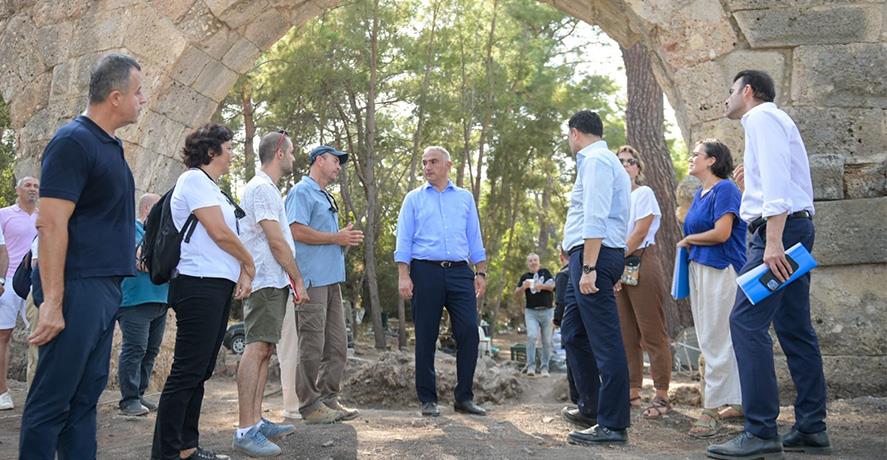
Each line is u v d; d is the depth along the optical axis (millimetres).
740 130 5703
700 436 4719
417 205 5754
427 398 5648
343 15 16125
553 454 4223
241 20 7363
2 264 5672
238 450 4316
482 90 17719
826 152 5586
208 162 4078
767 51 5770
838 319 5457
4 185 18250
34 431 2990
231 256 3834
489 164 20109
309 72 16125
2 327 6145
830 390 5426
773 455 3820
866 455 4008
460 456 4203
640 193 5516
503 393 7520
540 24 18766
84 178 3068
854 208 5473
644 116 14125
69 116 7102
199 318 3727
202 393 4023
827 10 5703
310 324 5145
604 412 4480
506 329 25641
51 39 7332
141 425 5348
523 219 23531
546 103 19078
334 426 5051
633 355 5766
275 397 7199
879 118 5566
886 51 5625
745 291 3791
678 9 5965
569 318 4969
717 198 4914
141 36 7062
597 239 4281
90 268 3102
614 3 6527
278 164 4727
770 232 3748
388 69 17203
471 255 5945
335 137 18578
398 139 18781
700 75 5879
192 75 7484
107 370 3318
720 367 4938
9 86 7516
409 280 5770
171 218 3754
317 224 5270
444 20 17094
